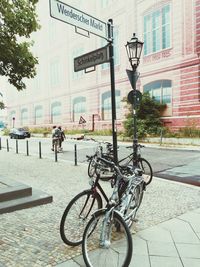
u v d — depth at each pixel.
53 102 40.03
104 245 3.50
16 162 13.04
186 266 3.57
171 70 23.52
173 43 23.25
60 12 5.14
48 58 40.62
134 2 26.62
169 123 23.66
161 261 3.69
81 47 34.44
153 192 7.23
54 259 3.77
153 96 24.66
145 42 25.73
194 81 21.80
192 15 21.70
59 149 17.91
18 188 6.23
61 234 4.06
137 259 3.74
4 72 9.96
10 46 9.42
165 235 4.52
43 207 6.02
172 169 10.76
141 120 23.52
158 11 24.45
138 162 8.23
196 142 20.00
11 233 4.62
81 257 3.81
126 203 4.16
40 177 9.34
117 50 28.81
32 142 27.62
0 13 9.11
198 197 6.74
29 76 10.32
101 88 31.14
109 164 4.27
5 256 3.86
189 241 4.30
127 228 3.38
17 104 50.25
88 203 4.38
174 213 5.58
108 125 30.11
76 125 35.28
